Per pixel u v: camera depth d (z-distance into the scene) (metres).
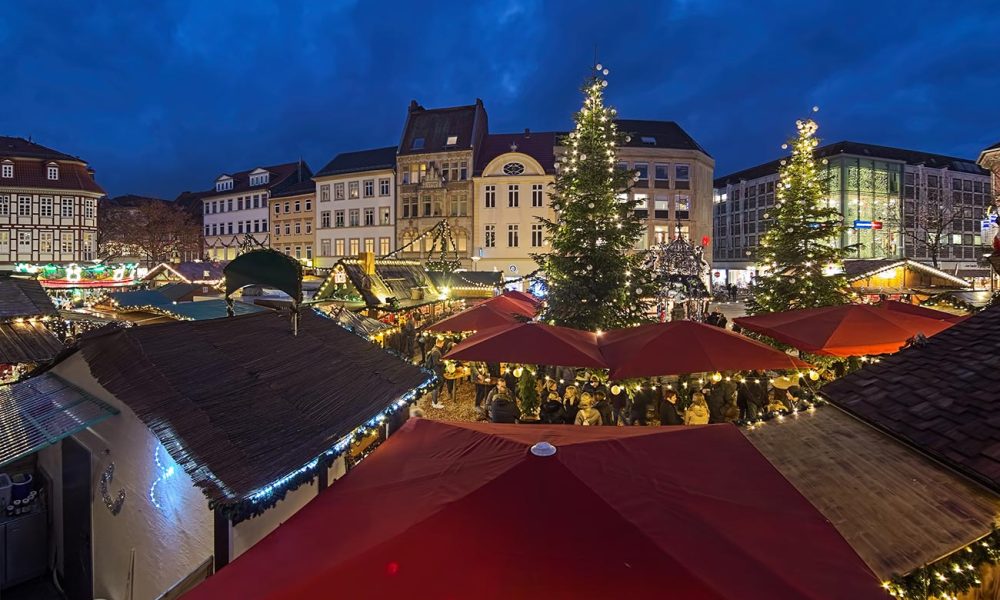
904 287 24.98
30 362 10.12
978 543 3.67
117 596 5.05
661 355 9.19
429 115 52.12
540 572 2.52
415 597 2.44
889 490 4.25
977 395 4.74
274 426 4.54
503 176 47.25
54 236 45.84
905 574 3.49
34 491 6.09
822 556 2.72
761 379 10.66
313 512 3.28
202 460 3.83
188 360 5.01
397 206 50.47
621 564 2.54
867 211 56.38
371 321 14.15
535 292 26.48
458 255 48.03
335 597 2.47
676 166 48.44
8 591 5.75
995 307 6.20
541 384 11.84
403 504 3.19
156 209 55.56
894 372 5.79
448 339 15.41
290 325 6.68
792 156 18.14
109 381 4.51
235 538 4.21
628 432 4.13
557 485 3.06
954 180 61.94
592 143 15.77
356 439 4.99
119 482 5.00
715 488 3.31
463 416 12.53
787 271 17.88
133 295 17.75
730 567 2.54
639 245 47.62
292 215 57.50
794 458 5.00
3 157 44.16
